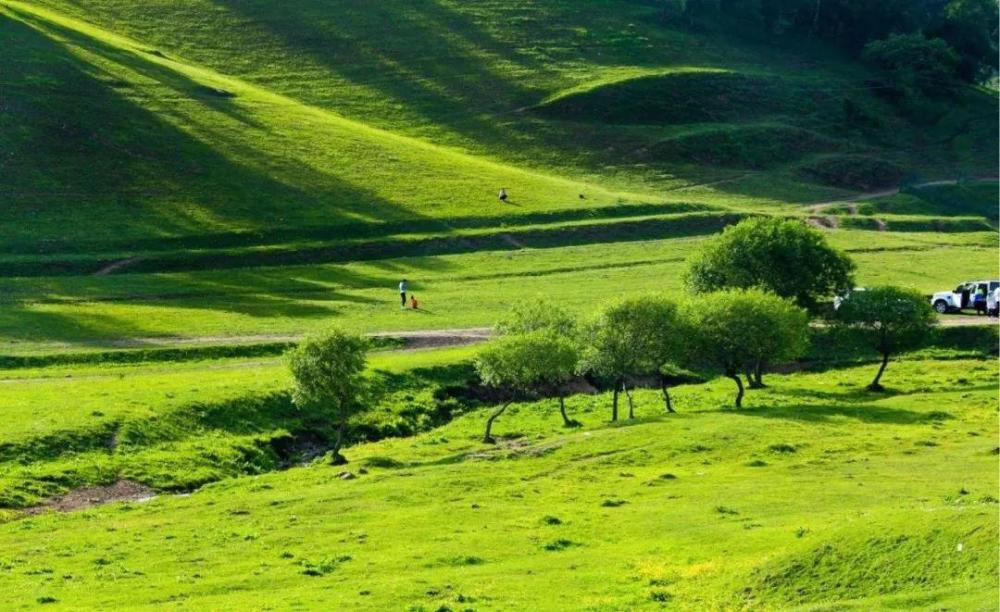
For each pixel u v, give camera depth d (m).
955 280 196.88
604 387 147.88
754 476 91.44
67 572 69.62
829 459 97.12
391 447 114.75
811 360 158.25
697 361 137.75
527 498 86.81
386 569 68.38
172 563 71.56
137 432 109.31
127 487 99.12
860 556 59.09
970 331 159.12
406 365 139.75
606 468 97.75
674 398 135.12
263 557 72.31
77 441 105.06
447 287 195.88
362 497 88.88
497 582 64.31
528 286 195.75
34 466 99.38
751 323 126.62
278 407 123.56
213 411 118.12
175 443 110.44
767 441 104.56
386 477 96.75
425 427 127.69
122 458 104.31
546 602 60.38
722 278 154.12
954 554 56.78
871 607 53.22
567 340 121.56
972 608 50.56
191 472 104.50
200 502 91.06
